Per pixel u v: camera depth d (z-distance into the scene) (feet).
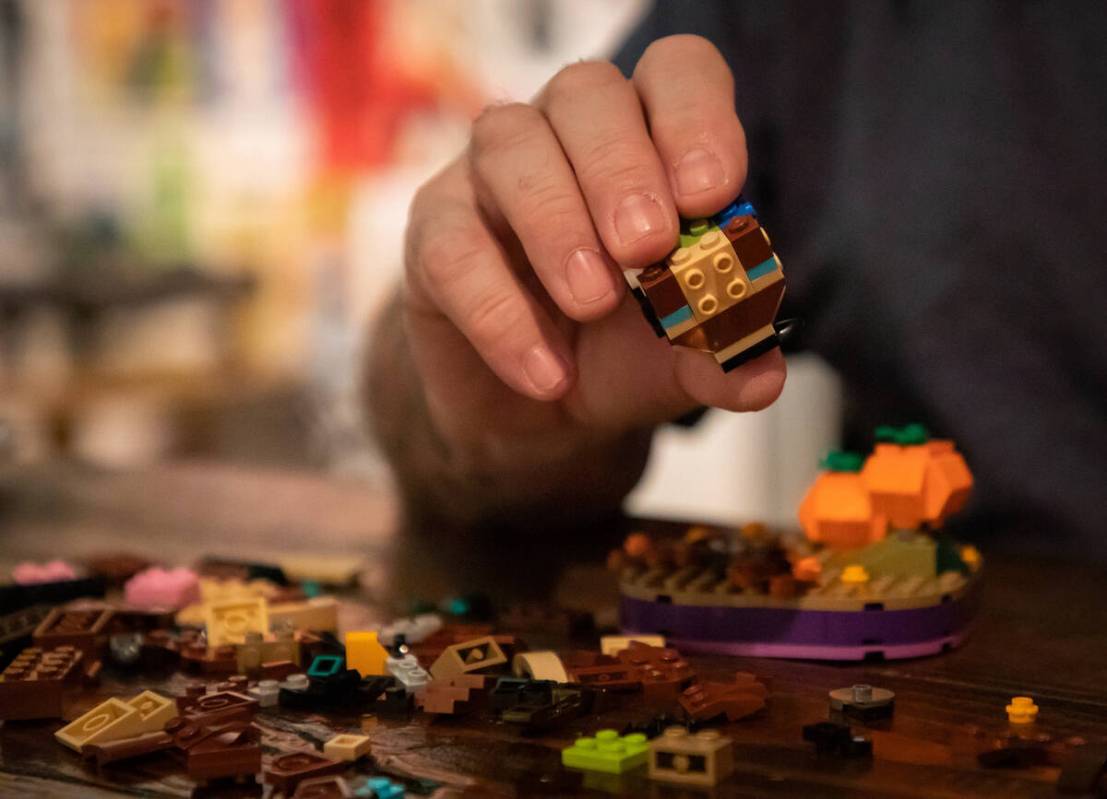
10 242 6.82
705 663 1.81
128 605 2.00
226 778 1.55
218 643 1.84
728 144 1.74
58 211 6.84
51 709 1.69
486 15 5.96
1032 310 3.06
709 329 1.68
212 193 6.64
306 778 1.53
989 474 3.01
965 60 3.10
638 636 1.85
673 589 1.86
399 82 6.19
